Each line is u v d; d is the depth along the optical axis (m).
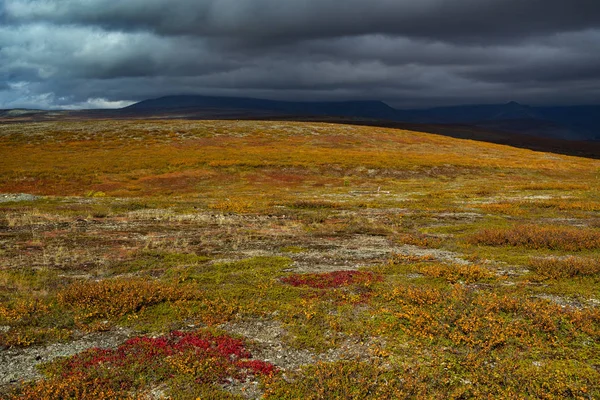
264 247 20.80
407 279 15.99
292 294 14.18
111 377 9.09
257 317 12.42
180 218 27.70
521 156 87.19
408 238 22.83
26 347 10.41
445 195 41.81
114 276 15.93
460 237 23.77
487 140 180.38
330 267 17.66
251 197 40.38
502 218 29.95
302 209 33.38
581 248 20.67
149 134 84.81
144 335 11.23
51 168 52.97
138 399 8.28
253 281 15.52
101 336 11.12
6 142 75.38
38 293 13.69
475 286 15.22
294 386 8.88
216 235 23.05
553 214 31.59
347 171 58.03
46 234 22.09
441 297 13.75
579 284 15.39
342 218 29.38
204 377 9.17
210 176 52.06
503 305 12.86
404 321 12.11
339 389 8.77
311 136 92.50
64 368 9.40
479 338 11.02
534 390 8.81
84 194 42.59
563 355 10.27
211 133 88.62
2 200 32.78
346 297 13.85
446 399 8.55
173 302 13.34
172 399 8.38
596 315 12.04
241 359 10.01
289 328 11.67
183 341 10.72
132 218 27.27
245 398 8.54
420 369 9.63
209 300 13.50
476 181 55.88
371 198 40.09
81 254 18.53
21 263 16.92
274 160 61.03
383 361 10.02
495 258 19.02
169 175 51.28
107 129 88.81
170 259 18.16
